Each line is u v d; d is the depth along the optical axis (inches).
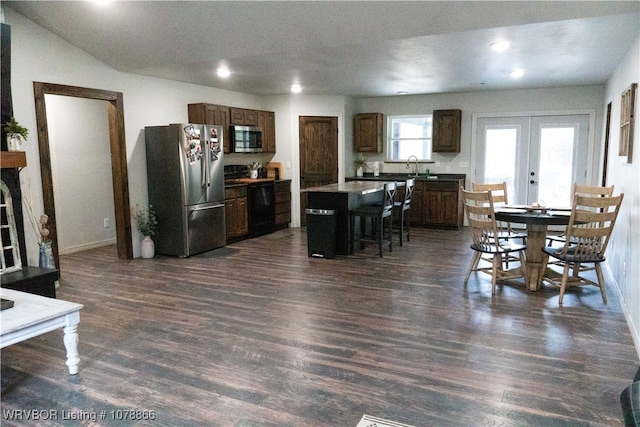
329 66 218.2
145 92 235.5
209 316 147.5
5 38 149.9
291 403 95.5
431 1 141.1
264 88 289.6
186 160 227.3
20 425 89.2
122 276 197.3
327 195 231.9
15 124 152.9
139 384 104.2
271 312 150.9
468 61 207.2
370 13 151.5
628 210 153.5
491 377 105.6
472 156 323.3
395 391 99.9
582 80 262.7
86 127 256.8
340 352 119.9
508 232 206.1
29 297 115.5
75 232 252.5
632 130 153.5
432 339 127.6
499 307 153.3
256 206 287.9
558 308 151.8
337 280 188.1
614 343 123.7
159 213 235.6
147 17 167.6
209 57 198.7
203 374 108.5
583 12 138.6
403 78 254.5
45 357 118.6
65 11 167.9
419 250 243.6
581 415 90.1
